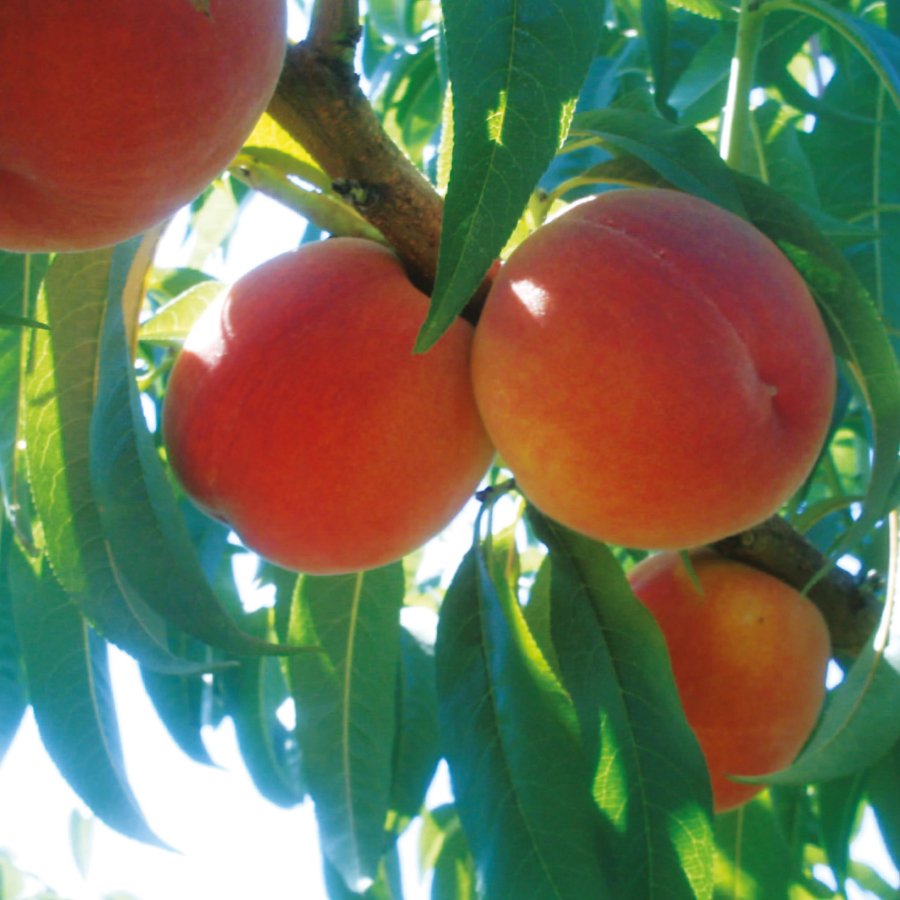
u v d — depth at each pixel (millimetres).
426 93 659
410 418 403
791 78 556
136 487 387
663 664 440
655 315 385
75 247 378
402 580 501
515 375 395
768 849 556
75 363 427
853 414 608
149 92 345
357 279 411
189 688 556
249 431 402
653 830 428
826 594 496
